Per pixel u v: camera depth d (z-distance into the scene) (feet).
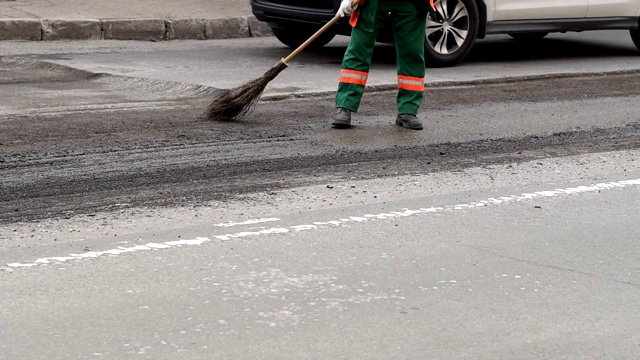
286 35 53.11
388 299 19.69
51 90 40.68
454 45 49.19
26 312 18.56
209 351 17.13
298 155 31.30
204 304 19.16
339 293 19.92
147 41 55.93
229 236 23.27
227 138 33.14
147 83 42.29
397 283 20.56
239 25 58.70
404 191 27.63
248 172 29.07
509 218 25.40
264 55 51.13
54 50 50.90
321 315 18.83
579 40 60.49
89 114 36.09
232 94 35.29
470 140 34.24
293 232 23.71
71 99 38.75
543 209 26.30
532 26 51.26
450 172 29.89
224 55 50.70
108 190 26.84
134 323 18.20
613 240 23.82
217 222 24.34
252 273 20.90
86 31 55.06
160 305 19.06
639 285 20.85
